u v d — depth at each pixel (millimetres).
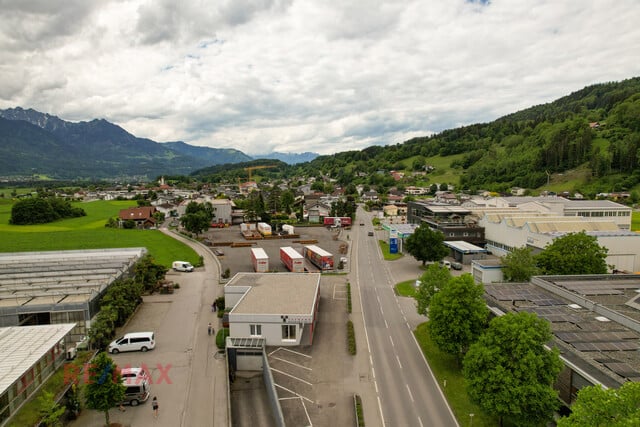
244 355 43688
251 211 150875
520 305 43750
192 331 51594
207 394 37812
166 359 44219
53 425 31016
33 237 115938
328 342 47219
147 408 35531
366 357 43750
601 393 22031
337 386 37875
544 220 86875
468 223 102812
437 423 32750
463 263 87875
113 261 66938
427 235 81562
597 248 58688
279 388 37188
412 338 48938
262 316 45375
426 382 38969
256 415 35000
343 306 60312
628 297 44406
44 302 48094
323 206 172125
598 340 34719
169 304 61500
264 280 60125
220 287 70000
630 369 29922
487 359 29969
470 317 39875
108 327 46875
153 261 67000
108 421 32125
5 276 57844
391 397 36312
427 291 50094
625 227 107812
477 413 33938
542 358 29422
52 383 35688
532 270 57188
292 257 77062
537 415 28562
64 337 38875
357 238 121750
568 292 45469
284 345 45938
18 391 31750
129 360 43844
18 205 146375
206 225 117250
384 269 83812
